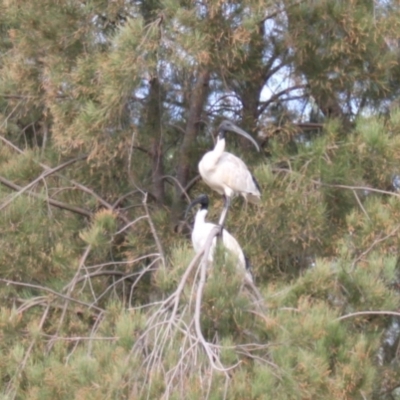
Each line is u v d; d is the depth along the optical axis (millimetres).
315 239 13008
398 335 14992
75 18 13594
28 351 10336
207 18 12531
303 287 10203
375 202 12086
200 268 9422
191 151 15141
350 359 9148
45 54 13797
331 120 13266
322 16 12891
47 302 12117
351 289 10461
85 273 13250
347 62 13469
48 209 14078
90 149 13648
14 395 9984
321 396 8695
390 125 12719
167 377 8484
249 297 9773
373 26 12711
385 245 11641
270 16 13070
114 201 15547
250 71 13758
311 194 12828
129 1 13414
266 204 12688
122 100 12609
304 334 8875
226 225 13734
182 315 9102
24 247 13086
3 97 15711
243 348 8922
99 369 8891
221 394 8195
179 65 12406
